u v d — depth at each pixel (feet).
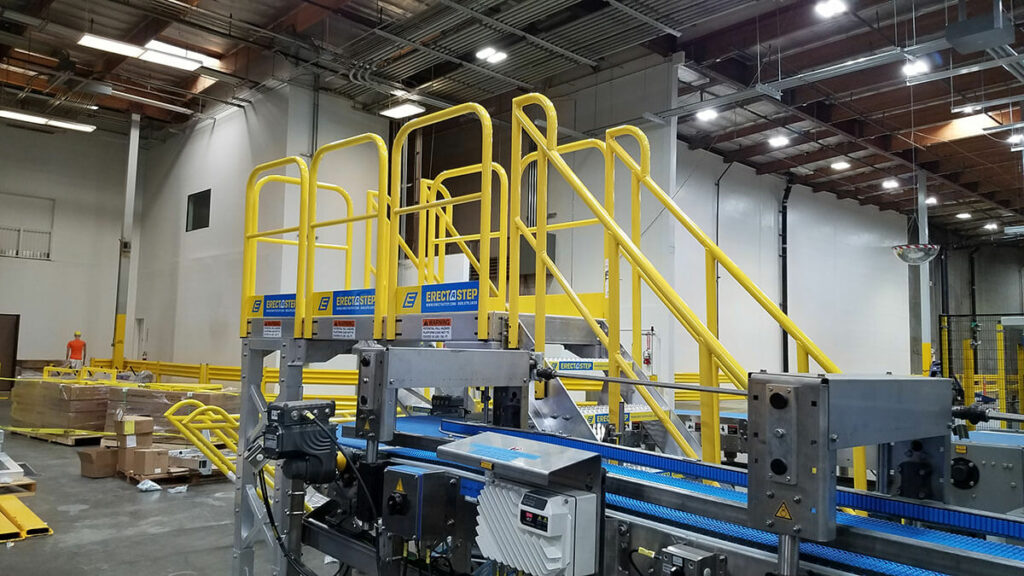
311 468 8.71
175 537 17.17
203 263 45.06
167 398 28.71
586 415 12.09
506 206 11.21
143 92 46.34
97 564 15.02
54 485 22.94
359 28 34.71
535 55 32.81
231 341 41.39
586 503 6.22
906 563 5.24
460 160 46.26
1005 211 63.98
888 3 28.53
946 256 69.00
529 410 10.21
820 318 54.03
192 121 48.06
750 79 36.32
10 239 50.55
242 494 13.10
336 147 12.17
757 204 49.26
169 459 23.79
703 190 44.91
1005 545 5.45
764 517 4.93
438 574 8.55
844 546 5.64
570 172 10.50
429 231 16.71
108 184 54.80
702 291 44.01
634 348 12.28
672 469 7.09
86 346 53.21
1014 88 35.09
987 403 10.78
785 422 4.83
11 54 41.16
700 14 27.99
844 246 57.57
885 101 37.24
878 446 6.57
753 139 43.96
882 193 57.00
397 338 11.06
